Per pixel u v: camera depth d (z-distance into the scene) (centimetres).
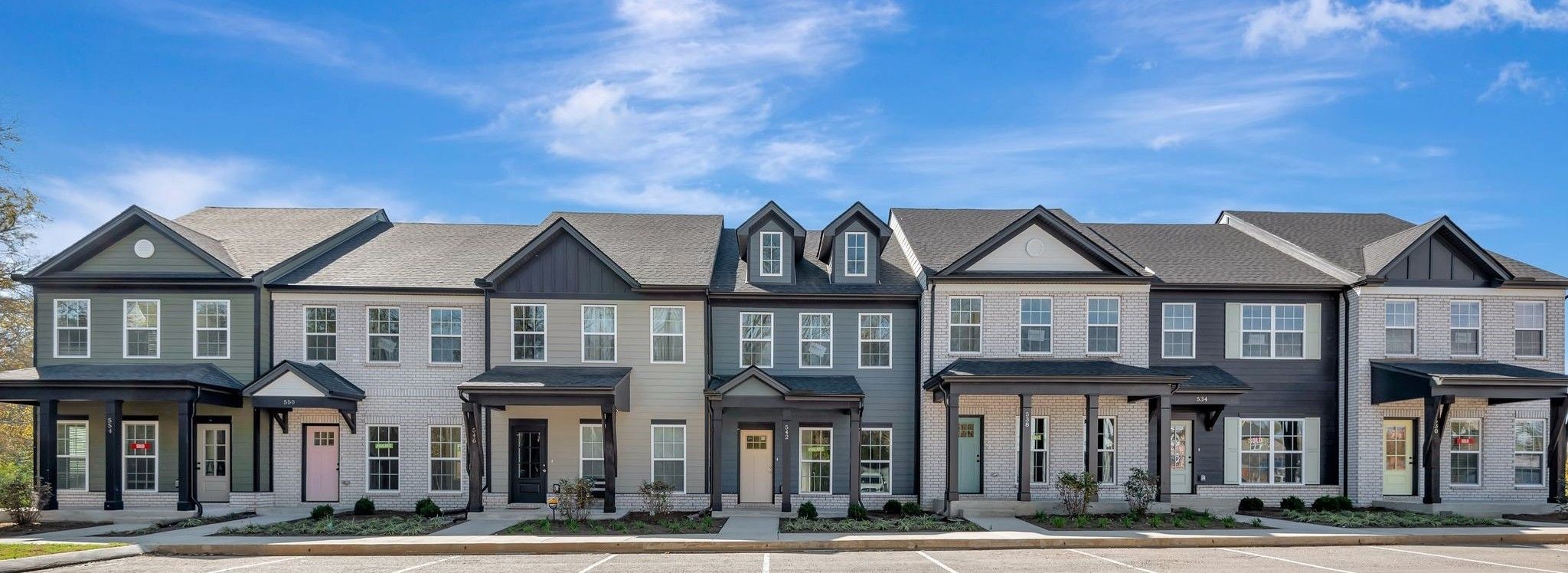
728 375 2391
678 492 2319
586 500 1994
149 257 2294
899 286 2434
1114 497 2344
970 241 2594
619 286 2350
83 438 2294
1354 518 2025
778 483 2361
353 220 2708
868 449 2394
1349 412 2395
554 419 2333
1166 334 2448
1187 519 2000
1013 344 2370
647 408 2328
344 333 2345
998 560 1582
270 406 2166
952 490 2181
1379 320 2369
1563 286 2348
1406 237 2423
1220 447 2431
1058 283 2375
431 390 2352
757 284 2419
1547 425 2380
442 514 2208
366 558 1631
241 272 2302
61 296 2292
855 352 2412
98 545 1662
